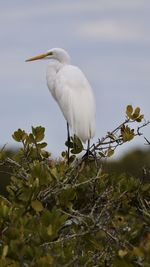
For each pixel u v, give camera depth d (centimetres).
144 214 1127
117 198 1130
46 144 1272
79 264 940
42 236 920
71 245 957
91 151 1300
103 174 1197
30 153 1261
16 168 1230
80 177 1200
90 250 1005
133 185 1223
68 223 1045
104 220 1040
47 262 851
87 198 1196
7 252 879
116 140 1298
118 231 1024
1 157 1237
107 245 998
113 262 938
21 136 1259
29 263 876
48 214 956
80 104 1755
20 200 1077
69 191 1089
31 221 956
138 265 929
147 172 1235
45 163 1224
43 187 1112
